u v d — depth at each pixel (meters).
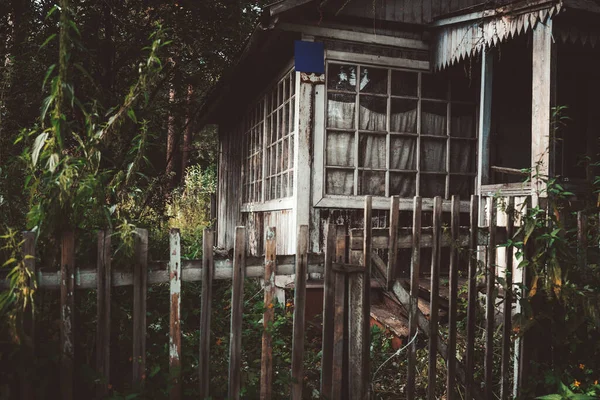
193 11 7.28
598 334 3.41
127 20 7.31
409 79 6.25
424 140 6.30
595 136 7.04
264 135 7.95
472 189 6.47
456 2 6.39
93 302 3.02
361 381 2.96
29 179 2.51
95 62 6.87
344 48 5.96
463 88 6.45
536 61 4.59
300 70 5.76
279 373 3.43
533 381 3.36
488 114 5.31
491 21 5.12
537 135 4.55
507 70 6.62
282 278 5.93
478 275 3.32
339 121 5.98
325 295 2.94
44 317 2.68
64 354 2.49
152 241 4.61
